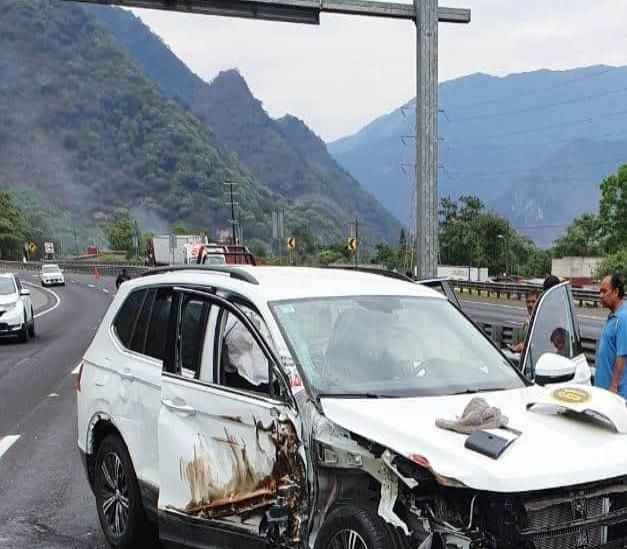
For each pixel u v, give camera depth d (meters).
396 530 3.66
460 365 4.79
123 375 5.65
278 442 4.20
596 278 80.12
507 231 111.31
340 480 4.04
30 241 170.00
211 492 4.62
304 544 4.08
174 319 5.25
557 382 4.79
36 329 26.59
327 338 4.59
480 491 3.46
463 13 16.39
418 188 15.81
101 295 51.59
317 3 15.50
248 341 4.64
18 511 6.87
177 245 60.75
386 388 4.39
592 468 3.59
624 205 88.12
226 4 15.64
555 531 3.52
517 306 41.47
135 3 15.36
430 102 15.75
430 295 5.42
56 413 11.26
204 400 4.72
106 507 5.87
